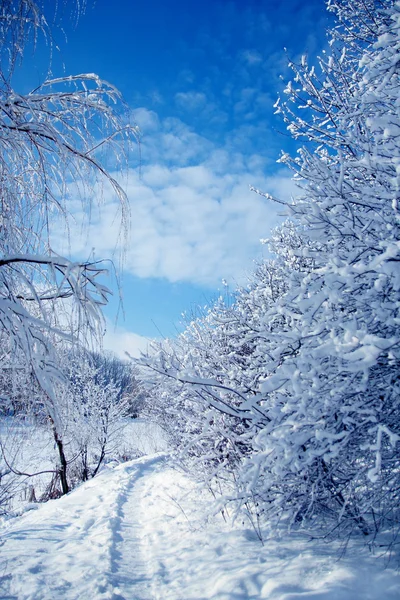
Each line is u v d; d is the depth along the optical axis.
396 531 3.89
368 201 3.59
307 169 4.27
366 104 3.60
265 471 3.91
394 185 3.20
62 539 6.65
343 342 2.83
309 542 4.39
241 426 5.59
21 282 3.62
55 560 5.44
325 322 3.29
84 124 3.86
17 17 3.29
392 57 3.22
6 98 3.36
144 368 4.93
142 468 15.98
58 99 3.72
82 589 4.32
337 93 4.55
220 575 4.08
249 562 4.22
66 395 3.73
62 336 3.20
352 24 5.07
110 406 18.64
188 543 5.52
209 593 3.83
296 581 3.54
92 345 3.54
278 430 3.32
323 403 3.26
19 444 6.65
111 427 18.92
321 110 4.70
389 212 3.56
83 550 5.85
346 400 3.38
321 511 4.48
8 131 3.38
